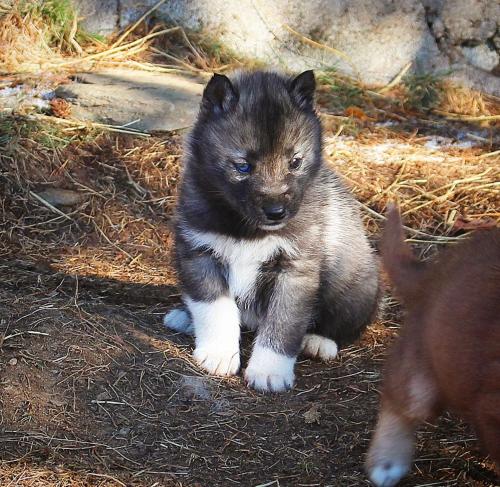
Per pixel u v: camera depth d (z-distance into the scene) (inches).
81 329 209.3
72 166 290.5
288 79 219.3
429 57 377.4
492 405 139.3
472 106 365.1
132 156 298.2
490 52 376.5
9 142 289.1
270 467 174.6
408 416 159.9
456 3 375.6
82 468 169.3
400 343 160.7
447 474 172.2
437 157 322.3
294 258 209.5
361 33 375.6
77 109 310.7
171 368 203.6
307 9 374.0
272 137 202.7
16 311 212.7
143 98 311.7
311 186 213.5
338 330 227.8
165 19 372.5
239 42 372.8
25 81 328.8
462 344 144.6
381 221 282.8
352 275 224.4
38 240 265.0
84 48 362.0
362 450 179.6
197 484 168.1
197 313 213.9
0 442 173.8
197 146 212.1
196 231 211.6
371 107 355.6
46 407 184.9
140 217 278.8
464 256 155.6
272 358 206.8
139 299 240.2
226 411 192.2
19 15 356.2
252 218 203.0
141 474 169.3
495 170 312.2
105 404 188.4
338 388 205.3
